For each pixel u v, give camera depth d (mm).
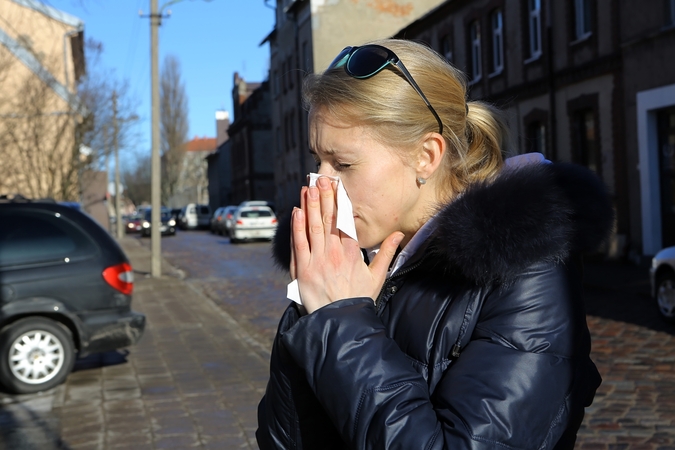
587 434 4727
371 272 1297
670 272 8484
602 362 6766
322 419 1337
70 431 5082
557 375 1167
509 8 19344
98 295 6684
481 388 1139
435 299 1280
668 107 13961
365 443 1153
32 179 22516
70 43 24766
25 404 5945
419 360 1259
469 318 1235
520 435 1120
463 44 22031
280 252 1607
